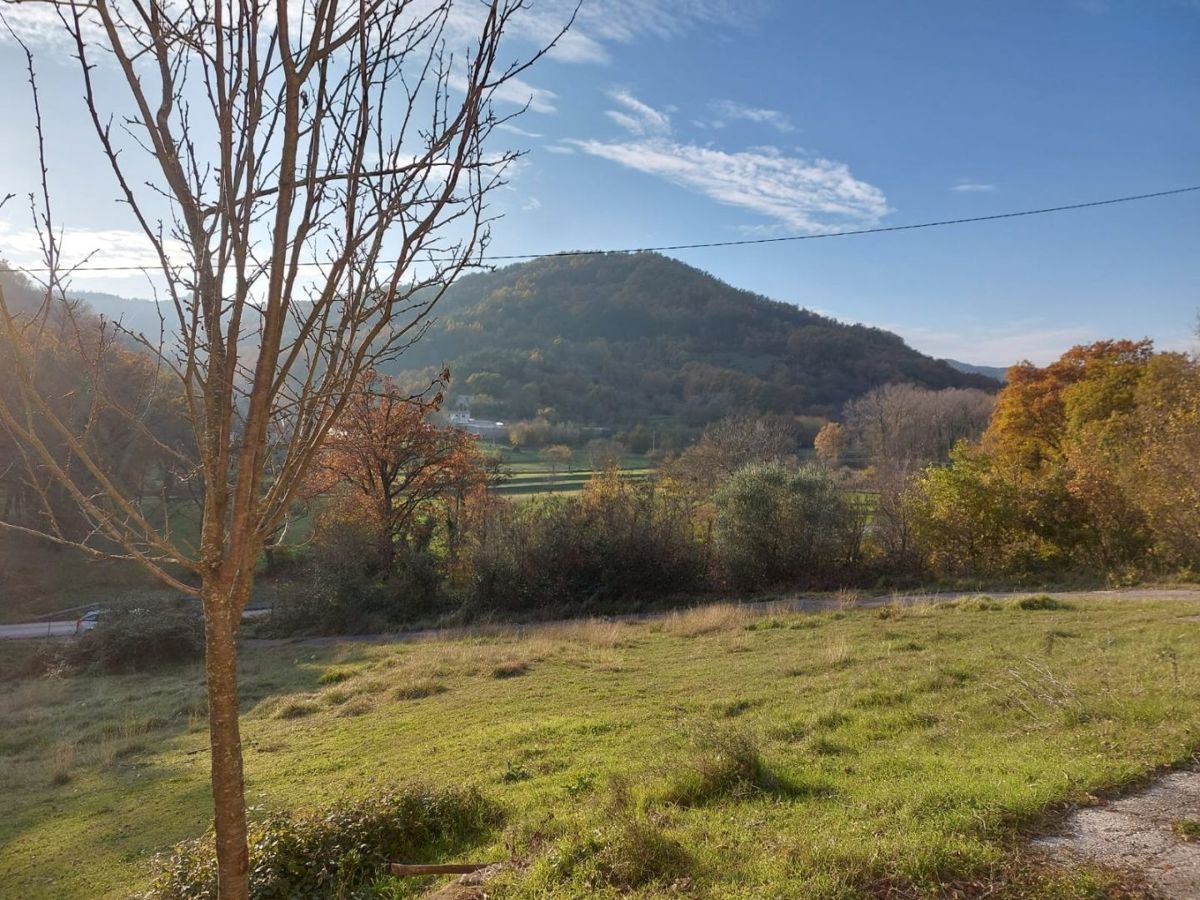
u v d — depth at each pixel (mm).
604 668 12844
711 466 38781
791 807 4832
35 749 12062
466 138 2518
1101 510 22375
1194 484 18438
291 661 17625
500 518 24438
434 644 18047
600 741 7789
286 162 2240
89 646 19688
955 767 5234
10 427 2098
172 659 19578
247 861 2373
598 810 5109
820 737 6629
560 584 22750
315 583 23141
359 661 16594
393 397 2922
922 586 22375
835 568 23891
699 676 11344
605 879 3939
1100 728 5770
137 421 2430
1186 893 3412
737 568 23688
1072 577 21422
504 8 2504
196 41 2355
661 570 23312
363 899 4500
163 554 2332
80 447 2195
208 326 2291
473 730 9172
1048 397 40438
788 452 47875
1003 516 23219
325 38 2318
